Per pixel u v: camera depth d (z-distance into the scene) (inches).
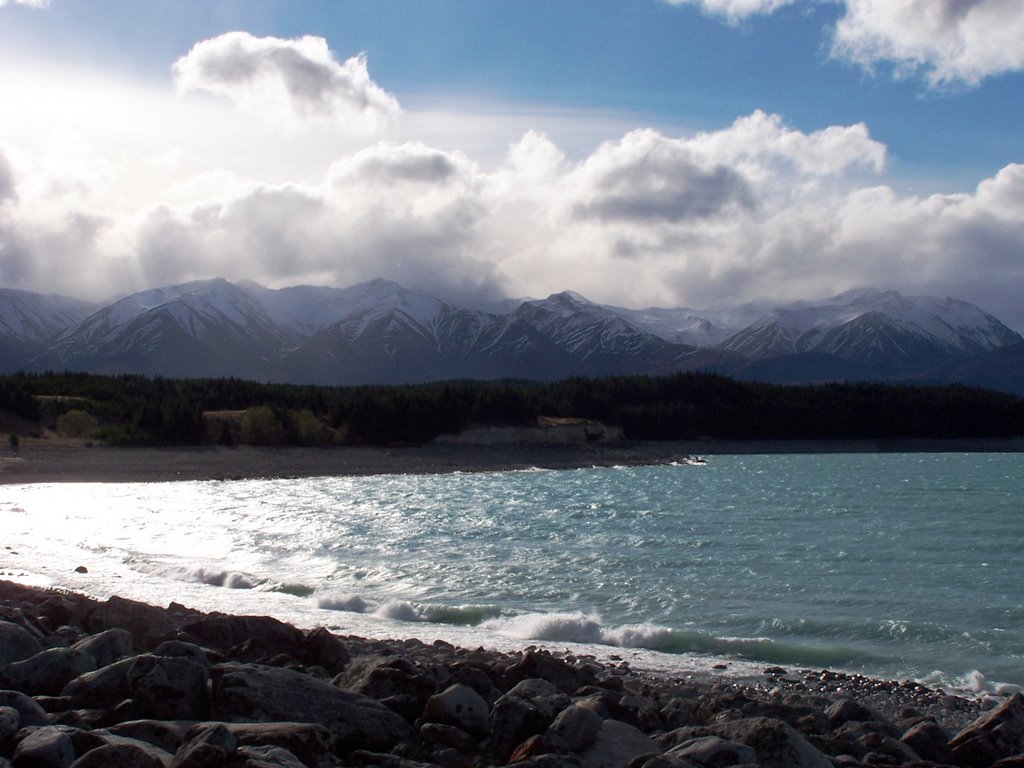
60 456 3737.7
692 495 2913.4
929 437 6717.5
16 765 406.0
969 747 565.6
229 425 4640.8
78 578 1230.9
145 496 2650.1
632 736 512.1
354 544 1641.2
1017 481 3634.4
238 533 1775.3
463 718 534.3
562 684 650.2
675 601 1185.4
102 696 515.8
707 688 762.8
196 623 738.8
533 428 5447.8
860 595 1250.0
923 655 946.1
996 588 1312.7
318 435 4712.1
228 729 432.8
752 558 1562.5
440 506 2440.9
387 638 915.4
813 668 890.1
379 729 511.2
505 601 1155.3
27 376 5753.0
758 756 486.0
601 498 2765.7
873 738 572.1
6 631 622.2
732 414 6594.5
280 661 675.4
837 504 2632.9
